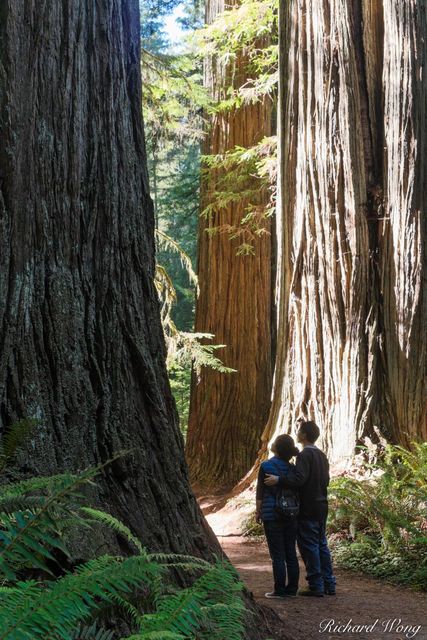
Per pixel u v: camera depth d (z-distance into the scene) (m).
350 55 11.23
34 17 3.91
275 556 6.56
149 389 4.20
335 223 11.20
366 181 11.13
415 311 10.69
